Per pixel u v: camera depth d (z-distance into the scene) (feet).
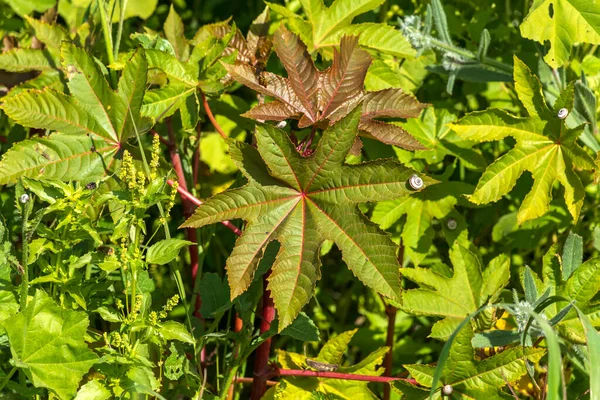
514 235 6.23
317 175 5.37
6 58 5.96
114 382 5.26
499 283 5.70
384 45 6.01
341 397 5.74
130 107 5.57
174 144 6.01
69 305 5.34
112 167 5.61
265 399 5.74
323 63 6.07
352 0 5.98
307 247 5.36
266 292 5.69
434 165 6.19
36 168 5.51
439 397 5.49
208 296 5.72
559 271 5.60
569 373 5.82
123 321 5.28
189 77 5.78
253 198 5.38
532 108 5.72
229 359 5.92
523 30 5.83
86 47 6.11
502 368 5.42
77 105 5.55
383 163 5.31
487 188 5.70
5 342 5.34
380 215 6.01
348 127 5.30
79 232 5.24
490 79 6.10
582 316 5.16
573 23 5.76
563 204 6.22
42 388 5.28
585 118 5.96
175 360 5.48
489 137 5.73
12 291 5.33
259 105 5.55
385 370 6.12
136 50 5.58
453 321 5.67
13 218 6.07
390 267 5.29
